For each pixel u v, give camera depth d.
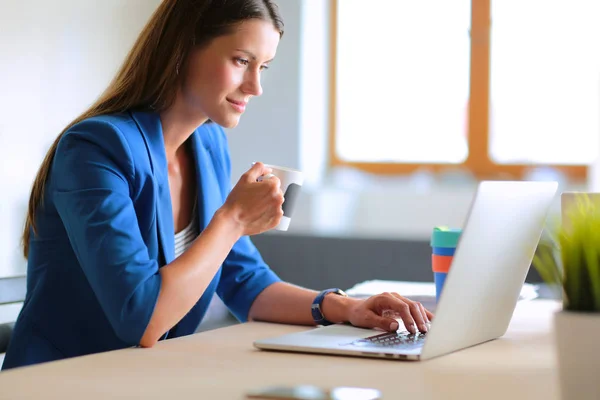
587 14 3.72
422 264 3.26
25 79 3.21
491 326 1.28
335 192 4.03
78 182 1.39
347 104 4.16
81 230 1.35
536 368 1.08
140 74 1.55
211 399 0.88
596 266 0.81
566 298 0.83
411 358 1.12
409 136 4.07
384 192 3.98
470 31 3.91
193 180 1.72
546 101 3.82
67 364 1.08
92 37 3.51
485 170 3.94
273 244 3.49
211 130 1.80
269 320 1.63
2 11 3.10
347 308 1.48
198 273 1.34
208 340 1.32
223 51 1.52
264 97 4.11
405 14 4.03
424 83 4.03
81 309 1.50
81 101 3.47
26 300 1.56
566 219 0.88
